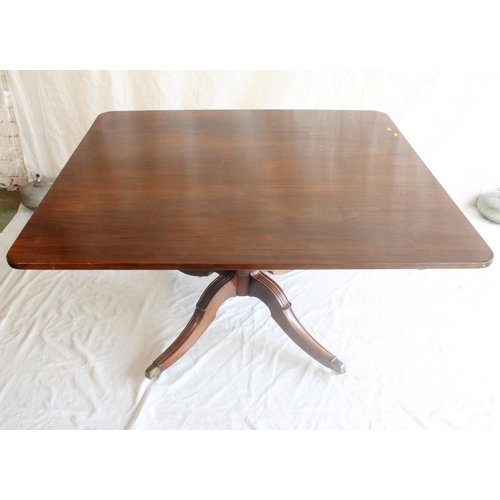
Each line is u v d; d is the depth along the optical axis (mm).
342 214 1147
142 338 1640
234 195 1214
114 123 1573
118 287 1834
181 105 2098
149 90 2053
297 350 1628
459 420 1423
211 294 1490
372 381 1527
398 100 2059
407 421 1421
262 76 2016
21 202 2230
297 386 1511
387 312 1770
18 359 1549
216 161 1362
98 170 1312
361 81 2016
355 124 1595
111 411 1424
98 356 1571
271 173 1309
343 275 1932
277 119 1617
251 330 1688
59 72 2002
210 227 1101
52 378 1500
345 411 1444
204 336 1659
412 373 1554
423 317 1752
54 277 1859
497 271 1961
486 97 2018
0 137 2191
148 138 1482
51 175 2311
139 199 1193
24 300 1755
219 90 2051
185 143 1455
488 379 1538
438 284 1898
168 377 1518
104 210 1151
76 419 1398
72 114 2119
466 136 2129
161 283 1862
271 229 1095
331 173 1314
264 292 1485
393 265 1004
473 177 2246
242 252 1027
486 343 1658
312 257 1013
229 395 1479
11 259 997
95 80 2021
